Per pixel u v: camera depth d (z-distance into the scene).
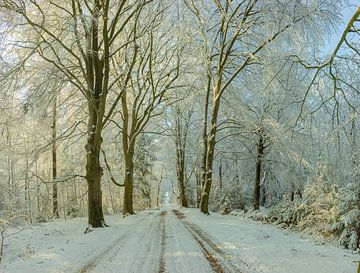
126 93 30.77
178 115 41.66
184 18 25.91
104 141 33.88
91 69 19.36
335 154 9.12
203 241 12.30
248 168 36.19
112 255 10.28
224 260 9.06
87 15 18.30
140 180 47.22
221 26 25.61
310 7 19.62
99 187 19.08
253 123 26.75
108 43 19.19
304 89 15.87
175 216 25.38
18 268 9.03
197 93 30.16
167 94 31.66
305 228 16.03
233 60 27.73
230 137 34.28
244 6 24.72
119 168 38.88
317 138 9.53
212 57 26.77
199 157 45.91
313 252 10.05
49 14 20.27
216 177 45.88
